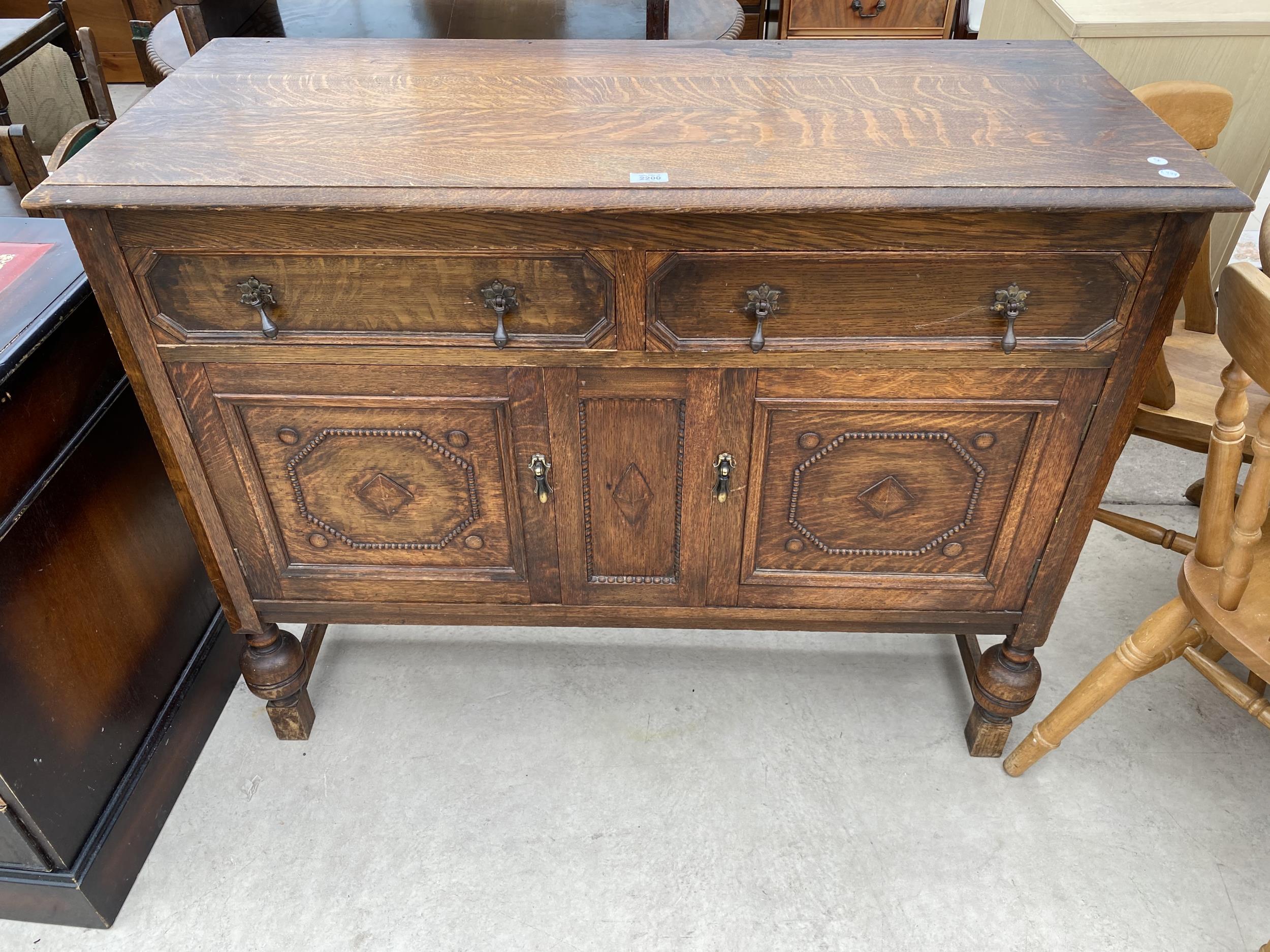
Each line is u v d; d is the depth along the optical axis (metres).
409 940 1.45
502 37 2.21
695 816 1.62
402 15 2.27
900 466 1.36
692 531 1.44
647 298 1.19
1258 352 1.08
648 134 1.24
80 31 2.08
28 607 1.29
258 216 1.11
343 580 1.52
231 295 1.19
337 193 1.09
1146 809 1.62
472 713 1.80
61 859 1.38
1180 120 1.67
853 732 1.76
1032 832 1.59
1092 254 1.14
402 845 1.58
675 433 1.33
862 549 1.46
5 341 1.24
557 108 1.32
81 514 1.41
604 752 1.73
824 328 1.22
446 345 1.24
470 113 1.30
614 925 1.47
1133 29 2.03
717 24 2.33
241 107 1.32
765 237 1.13
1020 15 2.38
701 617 1.56
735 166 1.15
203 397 1.29
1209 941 1.44
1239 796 1.64
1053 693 1.82
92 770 1.44
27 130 1.93
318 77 1.42
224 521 1.44
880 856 1.56
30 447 1.29
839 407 1.29
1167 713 1.79
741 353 1.23
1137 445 2.46
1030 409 1.28
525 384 1.28
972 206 1.08
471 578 1.52
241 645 1.89
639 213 1.10
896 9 3.25
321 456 1.36
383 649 1.93
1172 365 1.86
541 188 1.10
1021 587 1.48
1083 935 1.45
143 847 1.55
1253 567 1.33
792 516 1.42
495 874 1.54
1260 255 1.26
